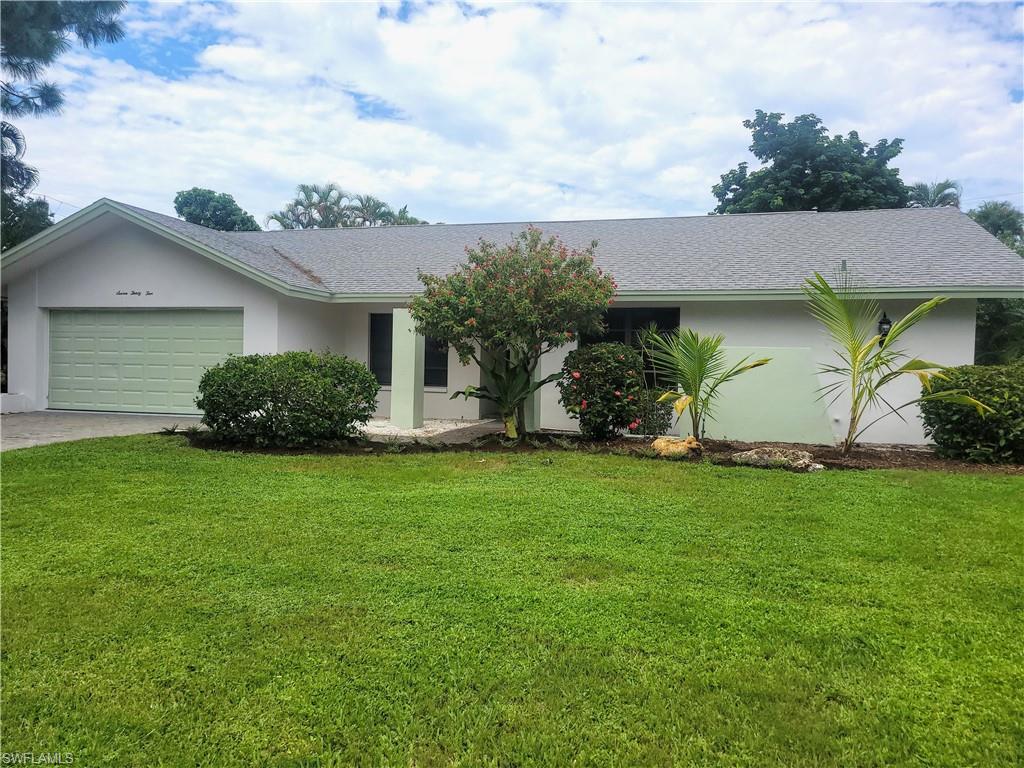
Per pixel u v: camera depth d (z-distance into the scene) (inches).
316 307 521.7
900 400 414.9
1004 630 133.8
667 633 132.0
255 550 179.6
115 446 341.4
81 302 514.9
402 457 330.6
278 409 346.6
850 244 481.7
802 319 432.5
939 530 203.6
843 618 139.2
